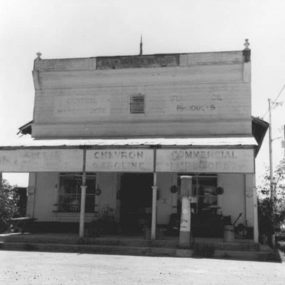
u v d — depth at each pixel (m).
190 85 18.92
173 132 18.78
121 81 19.45
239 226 17.22
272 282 9.98
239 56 18.39
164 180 18.55
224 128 18.42
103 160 16.33
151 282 9.64
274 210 17.64
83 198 16.41
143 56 19.27
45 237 16.33
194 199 15.42
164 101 19.03
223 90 18.64
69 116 19.73
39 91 20.17
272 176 20.08
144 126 19.03
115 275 10.47
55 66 19.94
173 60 18.97
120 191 18.89
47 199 19.30
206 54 18.72
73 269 11.29
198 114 18.70
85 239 15.92
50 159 16.73
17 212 19.52
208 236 17.27
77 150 16.59
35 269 11.20
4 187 19.05
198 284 9.52
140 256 14.30
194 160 15.68
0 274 10.36
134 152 16.14
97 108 19.55
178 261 13.23
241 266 12.47
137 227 18.53
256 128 19.61
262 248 15.03
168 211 18.25
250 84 18.47
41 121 19.94
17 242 16.28
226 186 17.94
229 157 15.49
